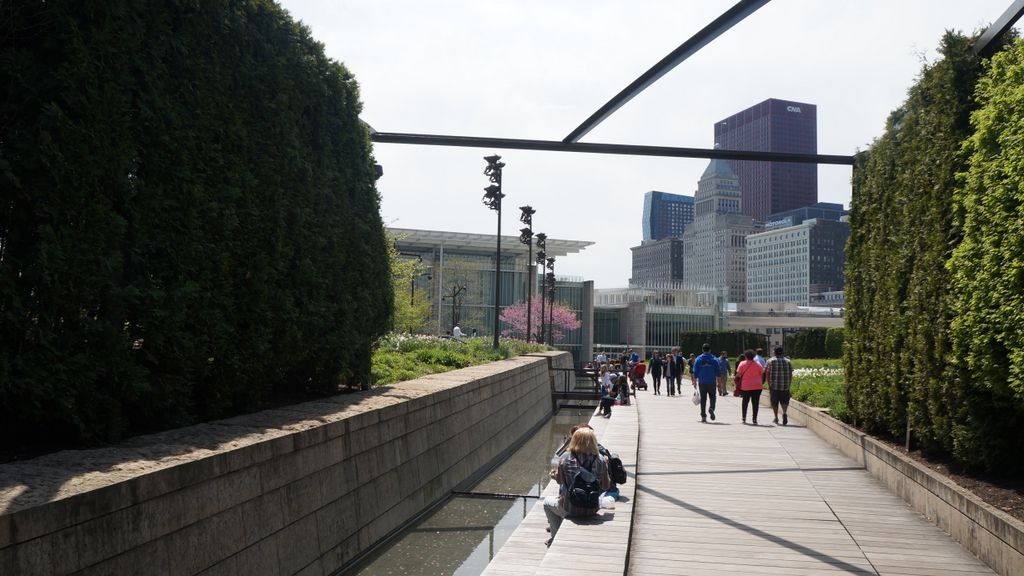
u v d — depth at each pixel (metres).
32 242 6.11
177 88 7.85
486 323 84.06
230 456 6.38
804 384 21.23
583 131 8.24
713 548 6.77
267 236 9.51
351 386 12.61
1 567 4.09
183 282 7.73
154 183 7.36
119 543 5.01
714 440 14.11
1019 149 6.62
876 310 11.03
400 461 10.89
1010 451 7.45
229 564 6.29
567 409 35.19
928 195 9.05
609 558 6.13
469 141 8.83
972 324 7.38
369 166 12.83
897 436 10.54
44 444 6.50
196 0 8.02
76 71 6.25
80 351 6.45
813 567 6.20
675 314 110.00
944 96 8.76
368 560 9.40
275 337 9.74
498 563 6.38
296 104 10.44
